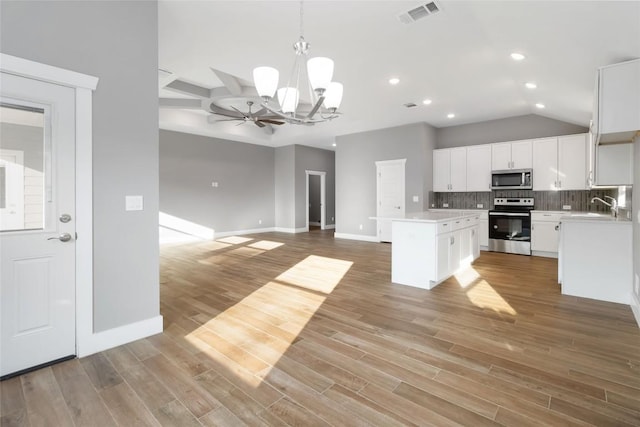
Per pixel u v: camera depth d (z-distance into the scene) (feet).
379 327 8.88
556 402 5.60
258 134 28.81
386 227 24.58
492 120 21.91
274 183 33.47
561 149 18.40
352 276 14.51
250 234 30.27
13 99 6.37
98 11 7.43
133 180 8.04
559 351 7.45
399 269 13.21
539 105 17.76
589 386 6.07
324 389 6.04
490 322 9.18
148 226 8.33
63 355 7.06
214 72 14.56
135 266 8.11
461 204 23.15
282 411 5.43
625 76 8.86
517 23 9.14
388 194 24.43
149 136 8.32
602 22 7.49
